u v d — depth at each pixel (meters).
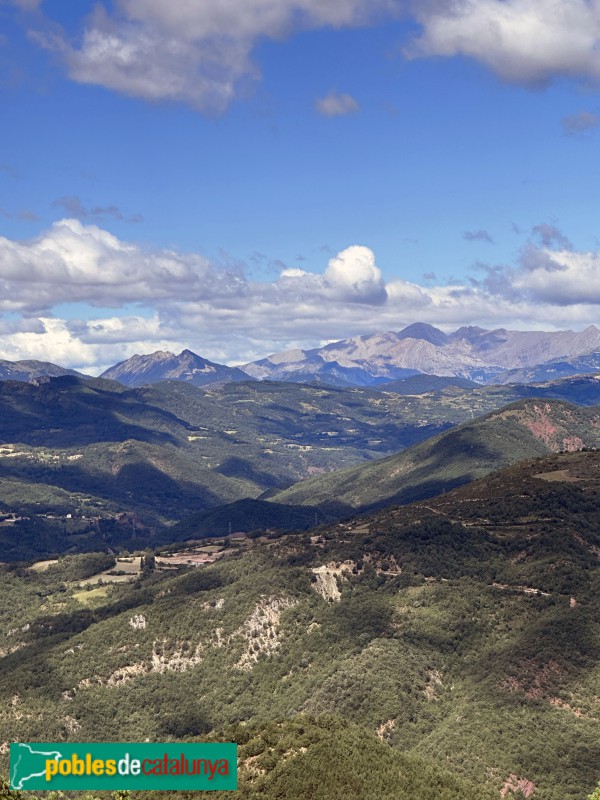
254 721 180.62
